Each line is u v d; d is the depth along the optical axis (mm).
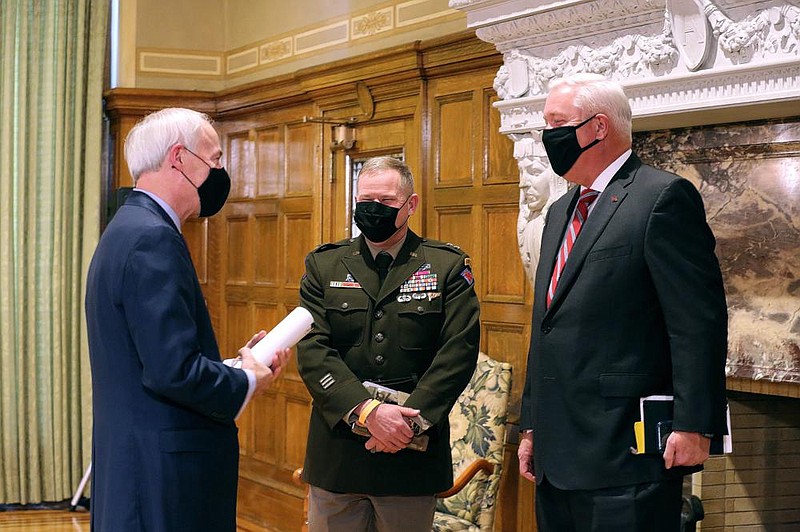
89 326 2309
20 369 6281
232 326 6461
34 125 6309
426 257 3094
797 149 3203
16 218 6289
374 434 2832
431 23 4918
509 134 3859
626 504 2281
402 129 5027
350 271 3107
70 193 6406
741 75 2965
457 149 4695
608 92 2449
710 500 3531
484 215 4535
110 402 2225
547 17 3541
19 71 6270
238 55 6504
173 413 2207
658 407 2281
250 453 6215
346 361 3059
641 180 2385
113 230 2262
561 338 2400
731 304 3389
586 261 2385
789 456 3625
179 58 6578
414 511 2994
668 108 3197
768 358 3266
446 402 2904
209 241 6625
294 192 5898
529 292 4312
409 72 4875
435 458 3002
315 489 3080
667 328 2275
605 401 2322
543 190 3734
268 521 5941
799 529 3631
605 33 3406
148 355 2133
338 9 5578
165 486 2174
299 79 5676
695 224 2307
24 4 6277
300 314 2531
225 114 6496
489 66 4496
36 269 6340
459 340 2959
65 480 6371
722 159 3426
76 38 6387
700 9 3025
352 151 5395
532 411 2525
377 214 2988
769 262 3283
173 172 2332
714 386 2217
